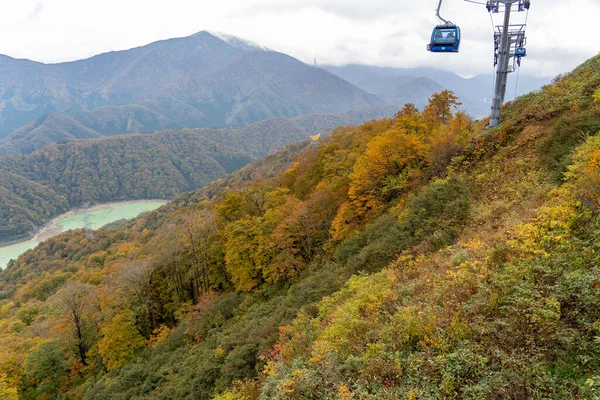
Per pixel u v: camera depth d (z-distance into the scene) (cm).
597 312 556
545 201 1125
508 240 924
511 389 510
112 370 2902
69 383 3172
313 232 2997
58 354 3238
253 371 1522
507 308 654
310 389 754
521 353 560
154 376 2353
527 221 1004
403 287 1084
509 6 1906
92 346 3450
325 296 1627
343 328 966
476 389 525
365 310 1080
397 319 837
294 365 898
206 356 2131
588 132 1298
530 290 659
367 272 1638
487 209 1445
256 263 3016
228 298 3036
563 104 1812
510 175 1611
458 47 1485
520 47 2028
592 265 671
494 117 2167
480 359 577
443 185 1798
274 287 2884
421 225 1641
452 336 681
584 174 973
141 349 3189
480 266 884
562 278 664
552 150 1473
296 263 2816
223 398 1222
